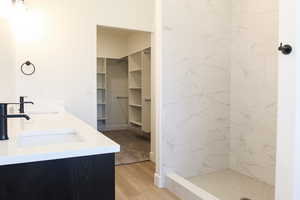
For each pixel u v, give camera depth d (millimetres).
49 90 2691
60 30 2727
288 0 1366
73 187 982
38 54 2623
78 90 2850
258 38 2629
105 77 5836
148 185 2643
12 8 2340
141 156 3746
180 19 2619
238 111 2906
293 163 1362
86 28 2873
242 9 2809
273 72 2482
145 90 4836
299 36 1321
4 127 1118
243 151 2863
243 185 2570
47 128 1450
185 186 2281
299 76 1326
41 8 2621
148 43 4555
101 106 6020
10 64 2291
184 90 2682
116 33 5316
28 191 908
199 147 2814
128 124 6113
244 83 2816
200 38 2748
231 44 2955
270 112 2533
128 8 3152
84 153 978
